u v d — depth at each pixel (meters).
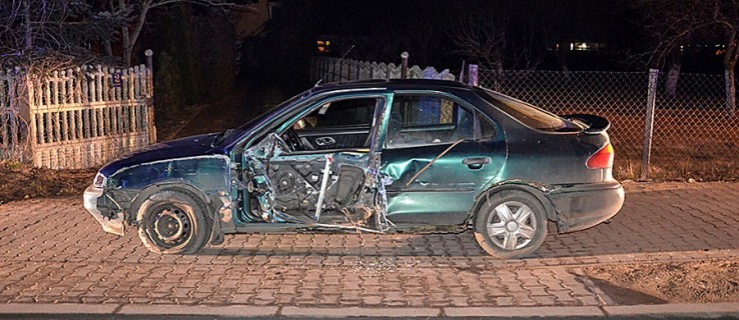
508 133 6.98
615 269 6.69
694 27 20.19
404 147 6.96
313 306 5.82
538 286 6.27
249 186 7.02
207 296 6.04
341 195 6.99
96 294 6.07
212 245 7.51
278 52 37.09
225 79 27.92
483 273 6.64
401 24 30.09
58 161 12.36
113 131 13.46
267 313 5.68
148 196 7.13
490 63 24.53
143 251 7.30
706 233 7.77
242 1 36.94
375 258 7.12
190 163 7.06
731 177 10.84
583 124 7.61
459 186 6.93
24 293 6.09
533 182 6.93
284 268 6.79
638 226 8.09
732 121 19.09
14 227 8.16
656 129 17.69
